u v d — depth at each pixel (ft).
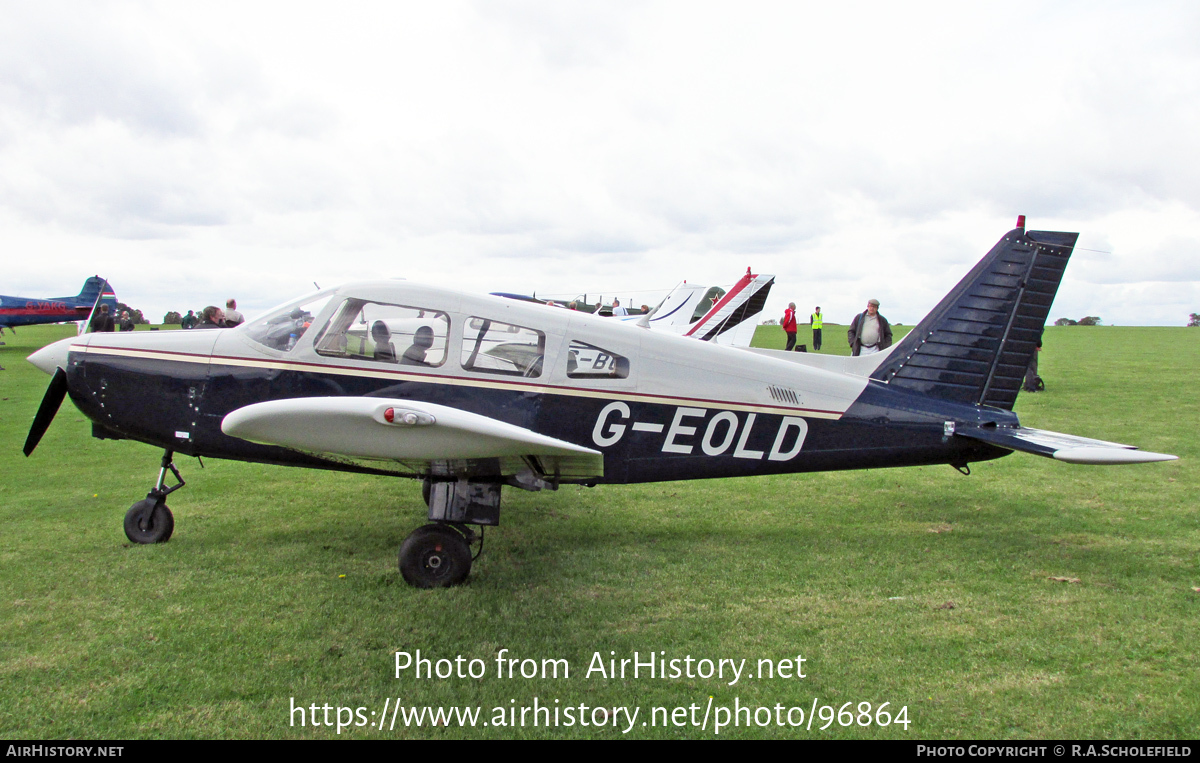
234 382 14.48
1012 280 16.98
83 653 10.37
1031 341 17.11
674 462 15.67
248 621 11.54
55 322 92.84
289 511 18.26
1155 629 11.35
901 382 16.92
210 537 15.98
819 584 13.38
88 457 24.73
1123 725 8.76
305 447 12.32
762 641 11.00
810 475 22.84
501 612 12.03
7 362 58.08
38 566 13.94
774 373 16.06
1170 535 16.29
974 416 16.72
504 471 13.60
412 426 11.95
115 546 15.21
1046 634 11.18
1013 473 22.79
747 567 14.32
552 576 13.78
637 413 15.31
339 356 14.46
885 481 21.99
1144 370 53.83
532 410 14.84
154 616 11.68
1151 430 28.78
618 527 17.22
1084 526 17.08
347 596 12.66
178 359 14.62
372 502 19.24
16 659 10.17
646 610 12.17
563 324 15.06
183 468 23.21
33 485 20.71
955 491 20.65
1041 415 32.50
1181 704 9.19
